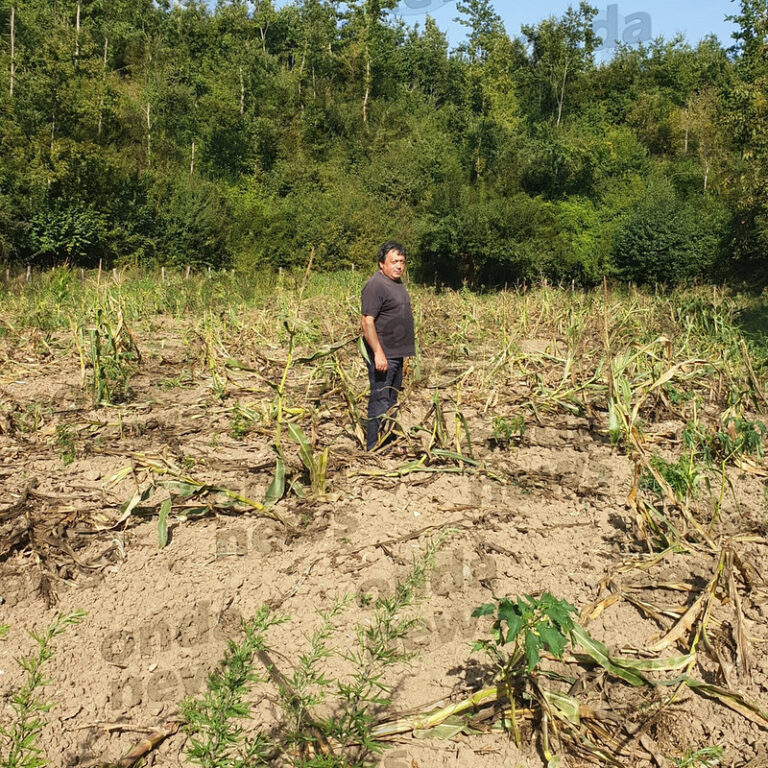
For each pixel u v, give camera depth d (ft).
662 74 199.62
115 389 22.09
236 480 14.87
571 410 20.95
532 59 204.03
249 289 55.52
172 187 117.08
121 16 189.67
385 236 127.95
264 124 155.43
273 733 8.20
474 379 25.02
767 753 8.18
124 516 12.60
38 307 36.47
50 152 99.40
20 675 8.94
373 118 182.19
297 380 24.40
